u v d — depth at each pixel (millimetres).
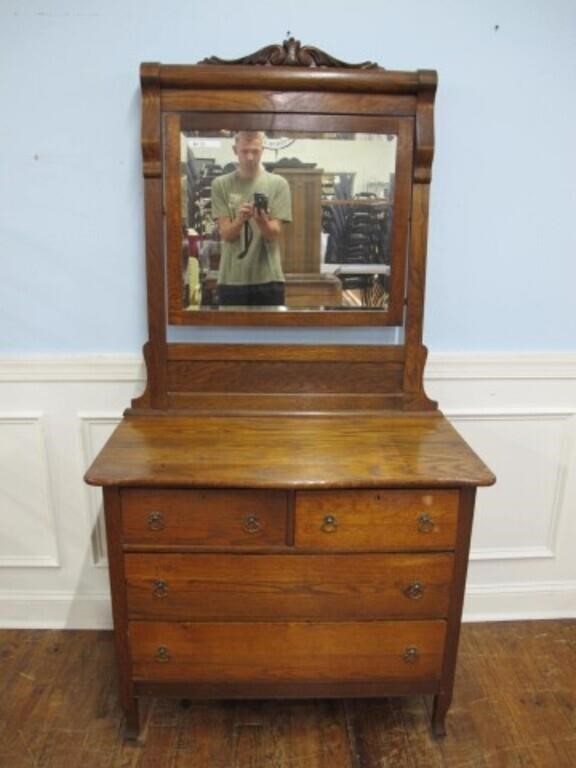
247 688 1457
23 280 1650
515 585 1967
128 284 1662
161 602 1382
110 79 1523
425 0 1504
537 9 1522
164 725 1553
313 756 1474
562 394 1808
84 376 1724
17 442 1773
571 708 1624
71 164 1571
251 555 1348
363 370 1650
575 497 1900
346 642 1424
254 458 1362
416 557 1362
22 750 1476
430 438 1497
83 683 1688
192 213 1537
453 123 1583
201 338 1670
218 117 1479
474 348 1758
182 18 1494
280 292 1599
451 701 1575
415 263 1569
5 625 1908
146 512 1312
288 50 1447
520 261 1693
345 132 1501
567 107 1589
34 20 1480
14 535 1848
